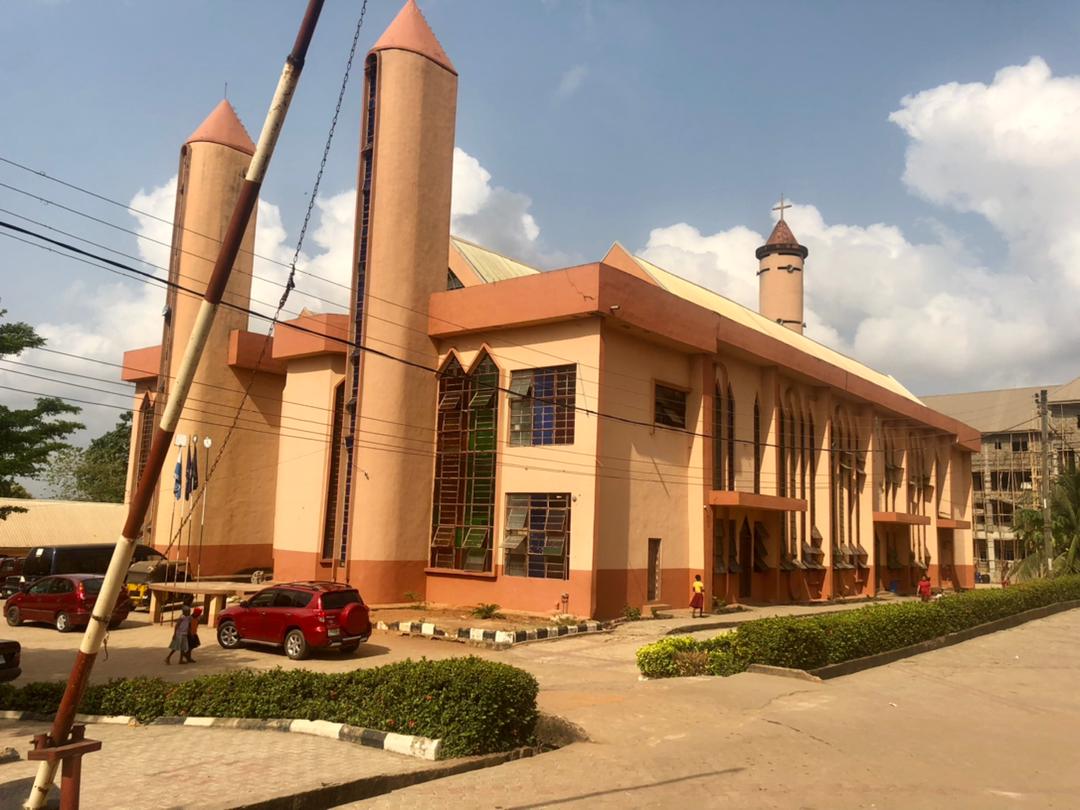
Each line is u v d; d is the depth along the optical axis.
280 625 18.28
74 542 40.41
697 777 8.59
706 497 28.27
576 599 23.44
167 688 11.98
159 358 38.22
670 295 26.80
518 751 9.57
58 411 16.23
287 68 5.80
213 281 5.79
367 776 8.02
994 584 65.00
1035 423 67.00
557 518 24.44
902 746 10.34
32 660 17.64
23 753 9.56
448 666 10.14
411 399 26.88
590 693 13.57
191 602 22.70
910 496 49.88
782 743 10.16
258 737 10.00
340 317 30.36
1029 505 60.91
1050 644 22.56
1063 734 11.57
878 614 18.91
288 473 31.44
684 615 26.36
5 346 15.22
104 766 8.48
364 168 28.17
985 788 8.61
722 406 31.20
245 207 5.84
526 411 25.72
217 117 35.31
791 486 36.03
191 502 32.47
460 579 26.05
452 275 31.30
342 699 10.50
